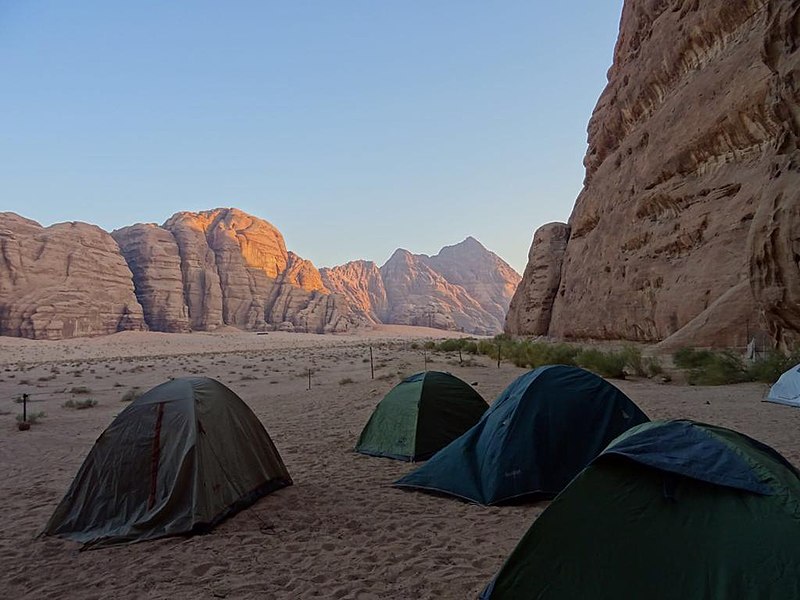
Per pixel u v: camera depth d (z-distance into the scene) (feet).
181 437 19.93
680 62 105.50
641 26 130.62
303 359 133.80
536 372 23.65
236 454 21.66
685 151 95.09
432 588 14.35
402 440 29.55
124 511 19.12
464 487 22.03
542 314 175.52
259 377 86.99
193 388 21.50
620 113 134.51
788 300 55.36
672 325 89.20
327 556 16.70
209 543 17.74
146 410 20.51
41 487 25.62
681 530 10.36
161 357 167.63
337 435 36.27
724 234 80.89
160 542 17.89
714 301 77.92
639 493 10.91
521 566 10.85
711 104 88.43
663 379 59.36
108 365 132.26
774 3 58.13
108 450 20.04
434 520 19.58
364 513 20.58
